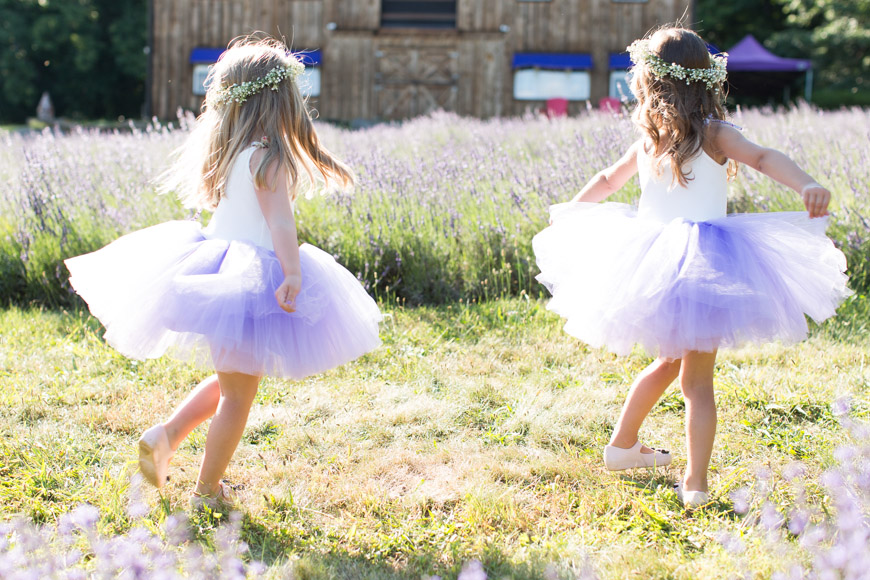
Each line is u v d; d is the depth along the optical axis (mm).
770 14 31859
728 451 3102
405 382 3848
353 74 18781
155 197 6160
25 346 4309
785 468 2869
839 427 3264
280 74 2684
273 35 18781
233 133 2668
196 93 19047
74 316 4898
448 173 6375
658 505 2680
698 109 2754
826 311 2689
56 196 5824
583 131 8688
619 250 2711
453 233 5512
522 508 2691
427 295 5324
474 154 7598
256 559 2377
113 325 2576
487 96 18656
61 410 3480
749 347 4168
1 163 7719
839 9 28766
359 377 3914
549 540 2488
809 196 2463
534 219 5621
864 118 9789
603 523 2600
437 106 18750
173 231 2738
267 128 2627
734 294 2432
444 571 2311
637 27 18344
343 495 2777
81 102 33812
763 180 5930
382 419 3424
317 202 5891
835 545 2236
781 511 2574
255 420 3383
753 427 3316
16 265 5434
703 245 2596
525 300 5102
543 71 18375
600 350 4254
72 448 3090
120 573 2098
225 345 2363
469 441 3246
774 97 25344
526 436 3297
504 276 5312
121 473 2801
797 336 2566
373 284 5312
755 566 2229
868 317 4590
